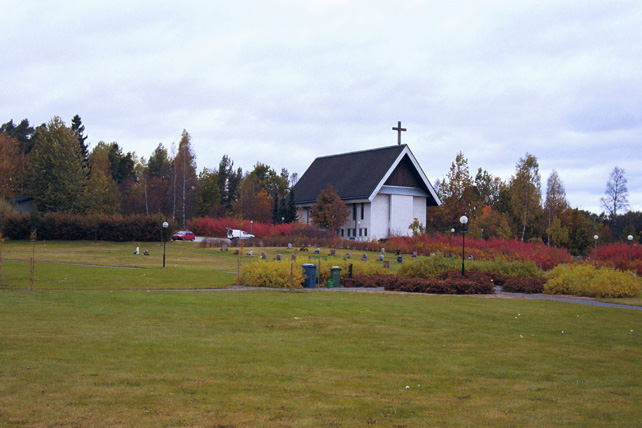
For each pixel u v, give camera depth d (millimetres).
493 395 9500
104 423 7430
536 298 24594
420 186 79438
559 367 11766
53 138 76000
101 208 84812
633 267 44281
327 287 28609
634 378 10883
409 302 21906
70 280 27422
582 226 77375
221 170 127125
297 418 7930
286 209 81625
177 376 10023
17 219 63031
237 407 8344
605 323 17766
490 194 100625
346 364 11492
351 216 78438
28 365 10305
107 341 12734
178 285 26719
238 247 55406
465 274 30453
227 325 15516
